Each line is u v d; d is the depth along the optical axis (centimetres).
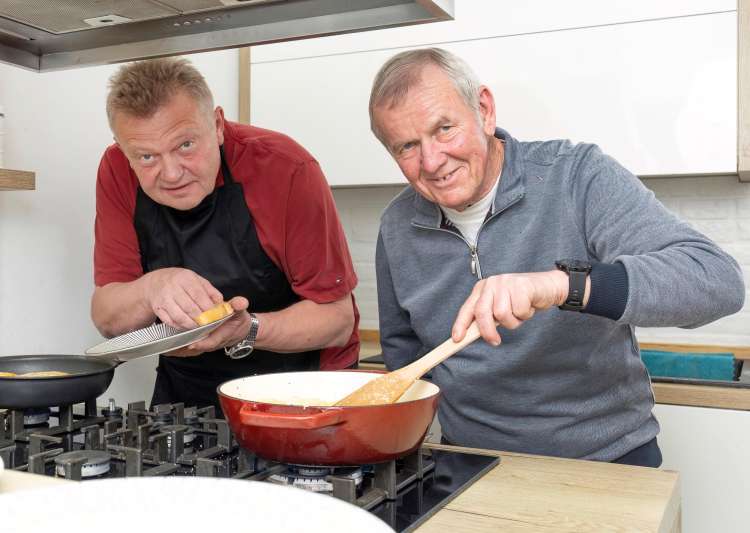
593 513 81
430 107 117
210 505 56
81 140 199
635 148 219
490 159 131
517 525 77
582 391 133
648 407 140
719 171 212
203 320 123
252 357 167
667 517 84
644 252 112
